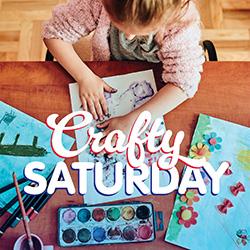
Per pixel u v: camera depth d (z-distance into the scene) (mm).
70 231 864
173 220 881
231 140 947
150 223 875
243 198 904
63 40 1047
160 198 897
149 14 792
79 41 1282
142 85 992
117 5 789
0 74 987
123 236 865
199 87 985
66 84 988
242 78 997
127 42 1040
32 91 978
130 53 1092
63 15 1034
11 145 928
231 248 865
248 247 867
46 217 874
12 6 1812
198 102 976
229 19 1797
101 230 867
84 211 879
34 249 823
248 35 1773
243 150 940
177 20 918
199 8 1803
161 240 867
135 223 875
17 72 991
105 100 975
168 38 973
